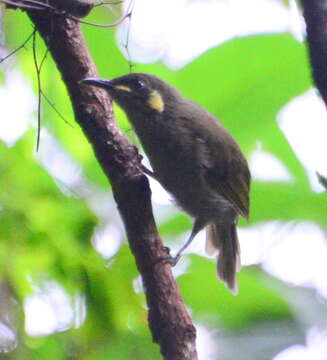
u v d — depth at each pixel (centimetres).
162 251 822
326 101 502
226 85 1260
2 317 873
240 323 1034
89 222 915
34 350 878
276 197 1267
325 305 1052
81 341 889
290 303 1034
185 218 1245
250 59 1234
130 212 830
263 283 1066
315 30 502
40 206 903
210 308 1053
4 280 882
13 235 888
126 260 927
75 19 829
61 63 854
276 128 1274
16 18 1129
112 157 845
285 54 1225
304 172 1273
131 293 905
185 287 1052
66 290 897
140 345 896
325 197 1252
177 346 771
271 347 994
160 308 788
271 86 1248
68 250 895
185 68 1255
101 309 895
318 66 502
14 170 930
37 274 891
